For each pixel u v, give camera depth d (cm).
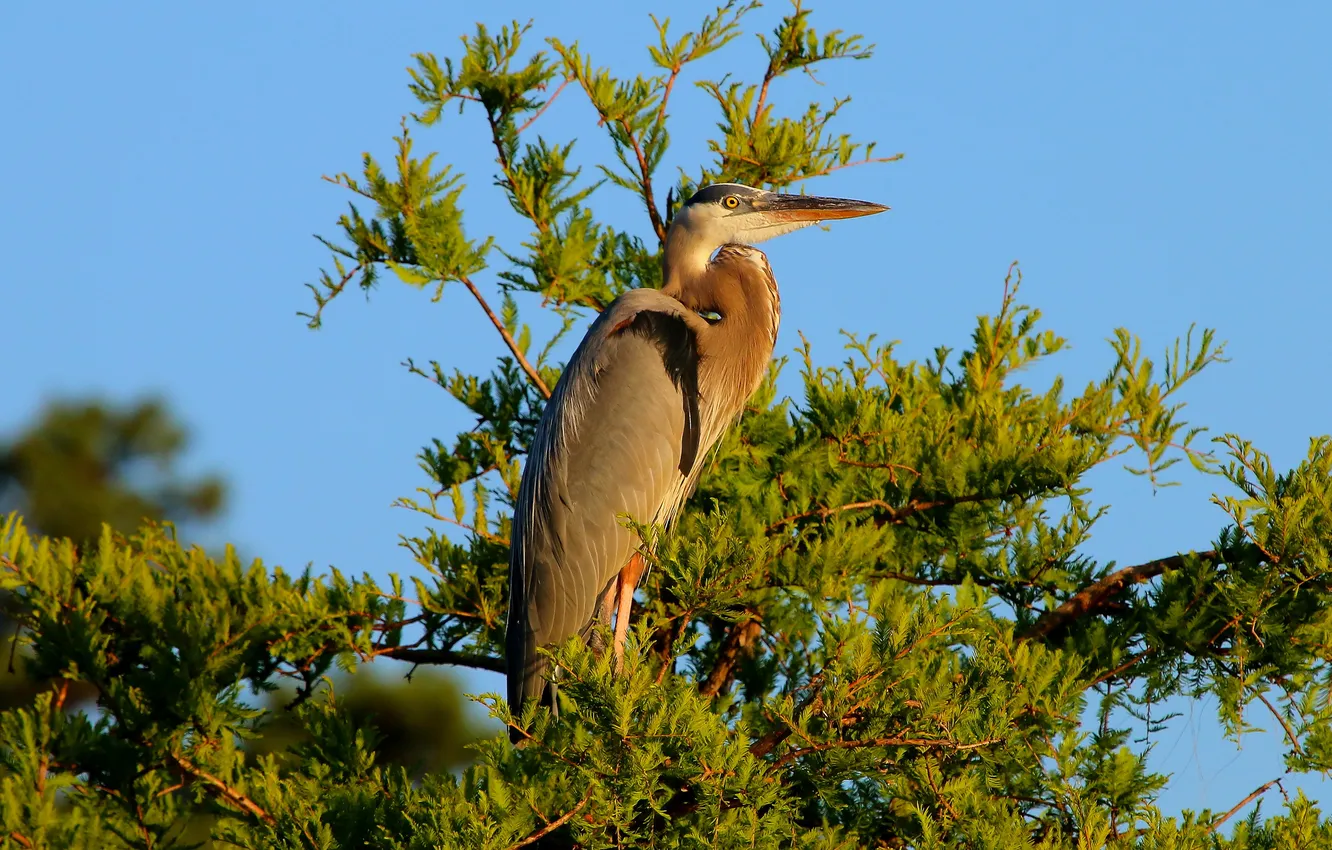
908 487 1306
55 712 1154
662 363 1225
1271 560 1058
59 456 3272
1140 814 909
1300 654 1041
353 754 1111
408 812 889
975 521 1314
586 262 1482
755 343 1273
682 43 1479
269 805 1007
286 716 1333
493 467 1465
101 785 1169
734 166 1509
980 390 1466
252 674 1319
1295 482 1051
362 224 1427
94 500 3250
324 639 1317
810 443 1327
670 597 1276
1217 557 1134
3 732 1143
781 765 838
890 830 982
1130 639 1128
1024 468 1274
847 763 816
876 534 1219
